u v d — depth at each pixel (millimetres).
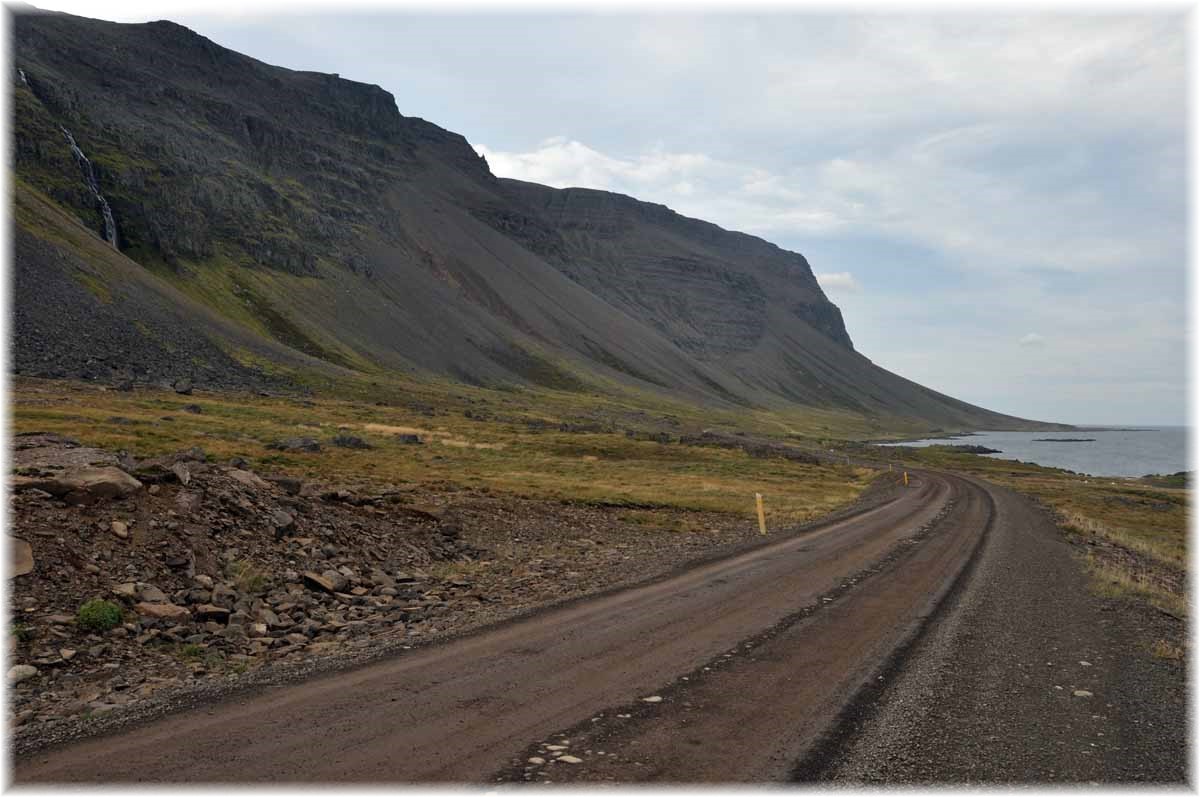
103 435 43375
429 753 6004
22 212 130125
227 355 126312
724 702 7355
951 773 5691
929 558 19125
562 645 9812
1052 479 99312
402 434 72875
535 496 33406
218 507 16031
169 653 10039
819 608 12312
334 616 12688
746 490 50562
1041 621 11789
